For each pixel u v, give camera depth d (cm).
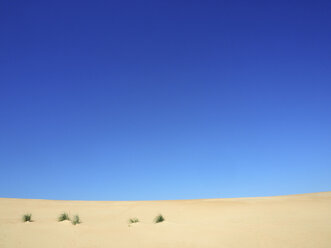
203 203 2986
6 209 2703
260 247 1247
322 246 1222
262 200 3161
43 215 2325
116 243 1315
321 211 2161
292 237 1373
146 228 1625
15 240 1334
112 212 2567
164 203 3186
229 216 2039
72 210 2731
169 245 1286
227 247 1256
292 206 2469
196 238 1400
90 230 1564
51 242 1322
